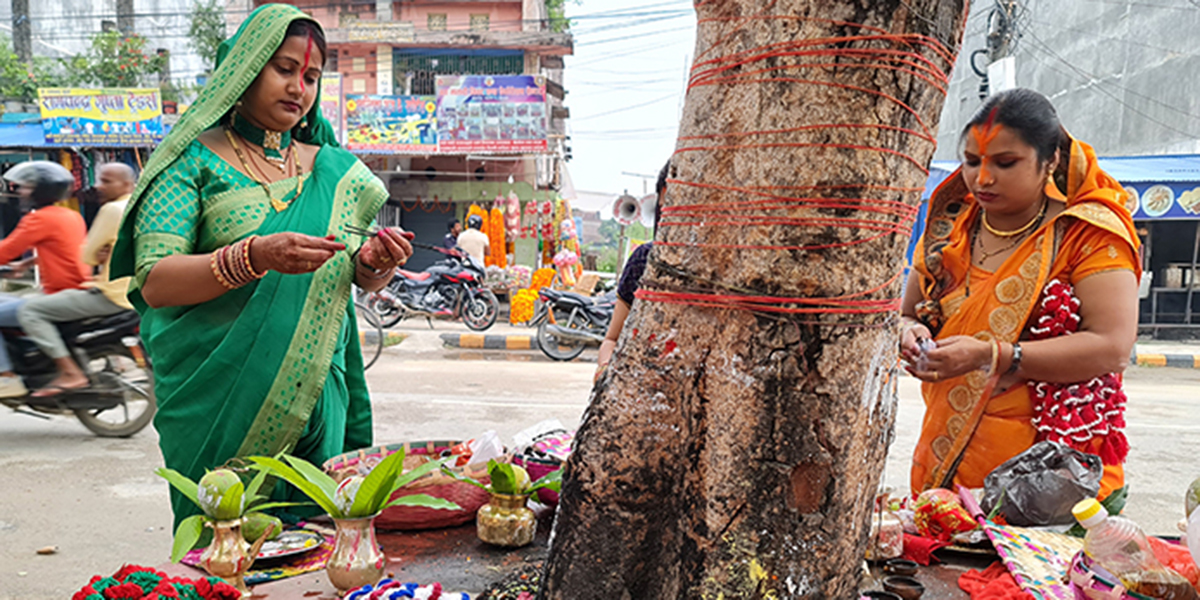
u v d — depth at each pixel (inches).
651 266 46.1
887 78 40.1
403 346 401.1
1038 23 658.8
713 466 42.8
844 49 39.9
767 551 42.0
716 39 43.0
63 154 540.4
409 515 72.9
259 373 81.0
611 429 45.4
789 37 40.4
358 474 76.4
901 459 205.9
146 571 52.5
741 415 42.0
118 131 526.6
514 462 83.5
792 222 40.9
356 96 553.0
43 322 198.1
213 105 80.5
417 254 625.0
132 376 211.9
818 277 41.1
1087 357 73.8
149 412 211.8
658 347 44.6
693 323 43.5
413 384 294.5
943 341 76.5
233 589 52.6
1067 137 77.8
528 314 479.2
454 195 621.3
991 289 80.9
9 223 536.4
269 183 84.7
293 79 83.0
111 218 202.2
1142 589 53.1
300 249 72.2
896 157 41.3
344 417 91.7
